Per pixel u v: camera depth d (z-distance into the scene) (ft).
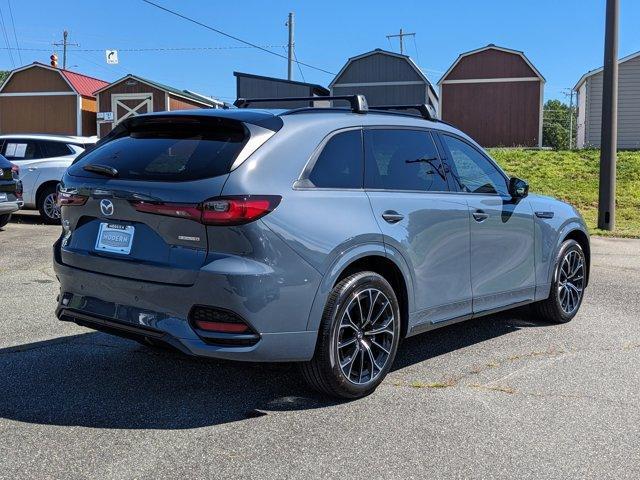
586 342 17.97
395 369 15.48
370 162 13.97
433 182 15.34
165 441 11.38
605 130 43.24
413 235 14.17
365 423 12.29
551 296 19.33
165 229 12.05
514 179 17.39
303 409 12.92
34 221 44.24
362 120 14.24
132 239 12.54
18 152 42.96
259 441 11.45
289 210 12.01
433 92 114.93
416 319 14.56
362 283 13.05
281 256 11.78
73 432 11.69
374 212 13.42
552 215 19.08
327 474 10.33
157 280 12.03
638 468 10.68
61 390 13.73
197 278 11.57
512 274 17.48
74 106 107.76
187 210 11.71
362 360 13.32
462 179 16.26
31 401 13.10
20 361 15.56
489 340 18.10
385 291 13.58
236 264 11.49
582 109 103.86
